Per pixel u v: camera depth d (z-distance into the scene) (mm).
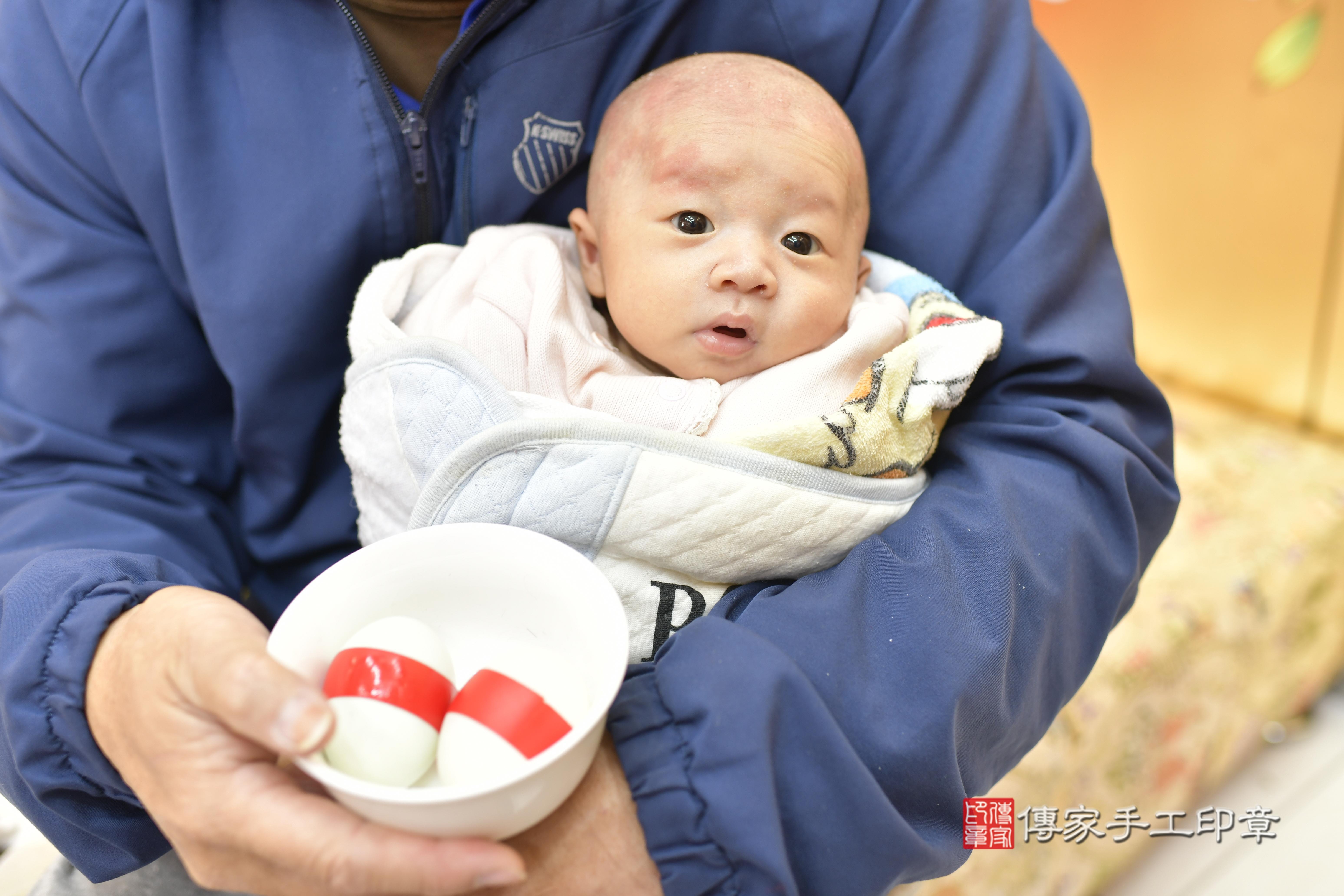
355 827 434
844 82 790
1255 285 1637
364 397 638
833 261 711
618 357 705
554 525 582
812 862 508
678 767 501
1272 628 1339
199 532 749
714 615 581
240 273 711
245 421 752
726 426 662
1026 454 670
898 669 557
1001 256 743
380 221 738
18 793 580
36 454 705
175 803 467
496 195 769
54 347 712
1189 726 1278
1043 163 755
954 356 649
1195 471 1501
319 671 486
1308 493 1442
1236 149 1577
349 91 708
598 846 516
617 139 727
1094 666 724
